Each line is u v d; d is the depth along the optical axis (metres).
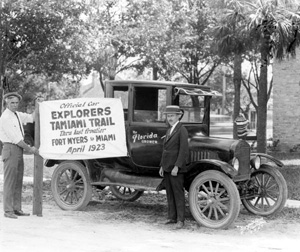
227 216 8.86
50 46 28.14
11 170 9.20
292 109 28.42
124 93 10.04
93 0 27.78
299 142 28.28
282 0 16.94
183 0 33.06
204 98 10.27
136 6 31.47
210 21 32.94
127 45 31.80
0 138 9.19
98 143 9.87
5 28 26.62
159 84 9.68
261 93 19.69
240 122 9.98
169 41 32.28
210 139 9.69
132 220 9.55
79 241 7.46
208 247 7.48
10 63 29.58
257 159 9.99
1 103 27.00
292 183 14.39
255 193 10.28
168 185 9.18
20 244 6.96
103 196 12.16
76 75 30.77
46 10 26.05
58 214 9.91
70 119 9.92
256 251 7.34
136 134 9.87
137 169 10.02
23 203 11.10
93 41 28.42
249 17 16.84
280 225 9.24
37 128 9.89
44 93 42.16
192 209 9.15
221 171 9.11
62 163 10.48
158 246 7.38
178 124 9.07
